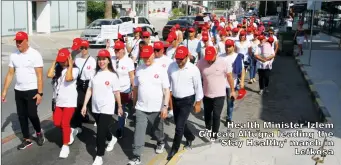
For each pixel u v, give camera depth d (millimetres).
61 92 6520
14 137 7570
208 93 7023
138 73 6160
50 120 8758
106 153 6832
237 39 11578
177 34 9773
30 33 30781
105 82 6094
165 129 8141
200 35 11305
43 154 6742
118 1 45062
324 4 30609
